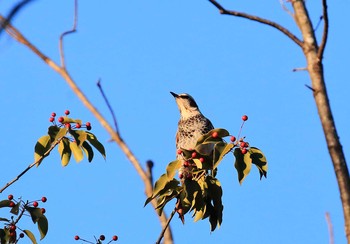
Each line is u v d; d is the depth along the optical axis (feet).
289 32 27.91
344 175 25.29
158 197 40.22
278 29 28.17
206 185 40.22
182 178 40.22
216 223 40.55
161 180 39.60
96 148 40.32
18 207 39.88
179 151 40.65
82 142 39.27
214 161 38.75
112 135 39.73
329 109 26.37
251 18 28.60
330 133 25.96
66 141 40.81
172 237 38.81
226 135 39.70
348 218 24.72
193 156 40.16
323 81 26.86
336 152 25.64
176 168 39.96
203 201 40.06
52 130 39.60
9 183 39.75
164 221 41.34
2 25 20.61
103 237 41.14
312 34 27.73
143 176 39.47
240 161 38.75
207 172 41.63
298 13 28.12
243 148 39.01
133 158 39.68
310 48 27.45
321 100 26.53
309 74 27.14
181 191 39.96
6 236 39.42
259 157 38.99
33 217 39.99
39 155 40.06
